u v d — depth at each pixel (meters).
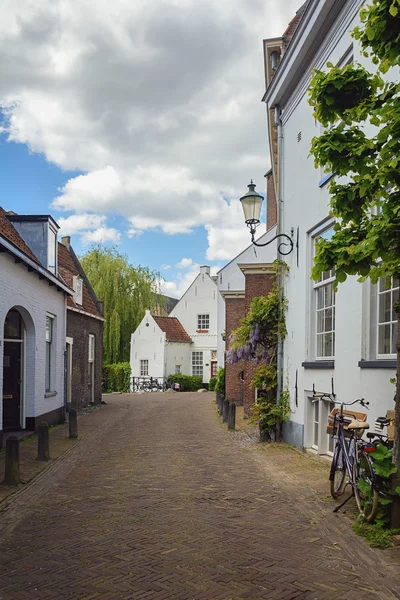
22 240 13.55
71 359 16.97
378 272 4.64
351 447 5.69
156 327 38.59
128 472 7.92
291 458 8.78
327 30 8.51
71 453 9.84
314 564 4.12
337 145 4.73
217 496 6.34
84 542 4.76
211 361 41.25
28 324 12.45
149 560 4.27
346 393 7.54
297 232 10.03
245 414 16.14
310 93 5.08
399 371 4.70
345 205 4.84
